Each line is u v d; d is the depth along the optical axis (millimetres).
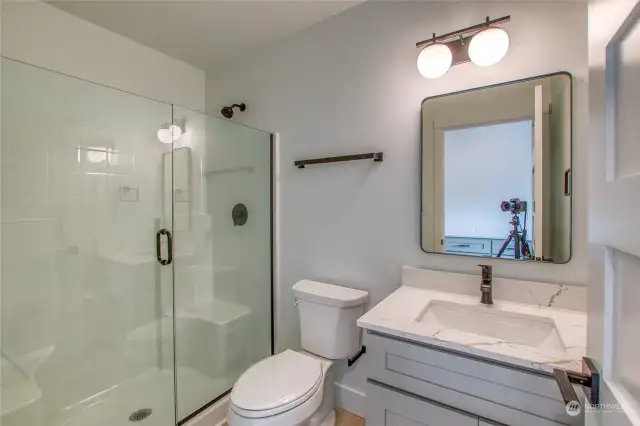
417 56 1499
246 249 2107
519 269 1294
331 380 1683
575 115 1171
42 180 1536
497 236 1338
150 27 1844
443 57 1344
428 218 1494
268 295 2076
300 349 1966
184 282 2062
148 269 1916
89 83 1688
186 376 1986
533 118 1249
